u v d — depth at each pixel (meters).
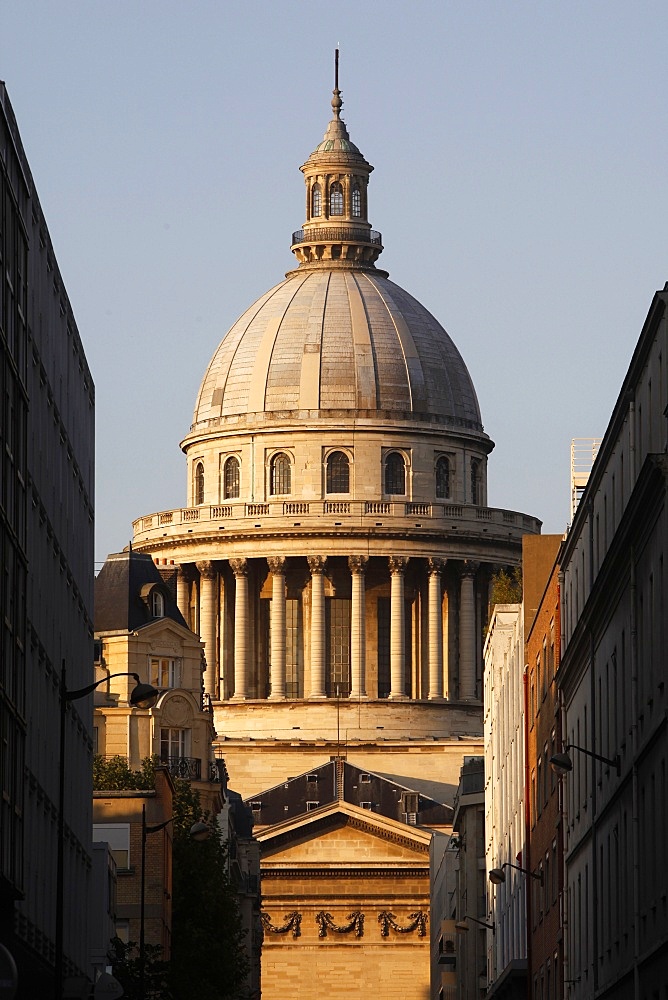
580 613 129.25
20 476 102.31
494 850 190.50
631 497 99.94
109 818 156.38
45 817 113.88
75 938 129.38
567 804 135.25
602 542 119.44
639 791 104.50
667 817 95.12
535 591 161.50
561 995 137.62
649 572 100.19
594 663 121.75
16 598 100.69
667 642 93.69
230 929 172.62
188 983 166.25
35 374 110.19
